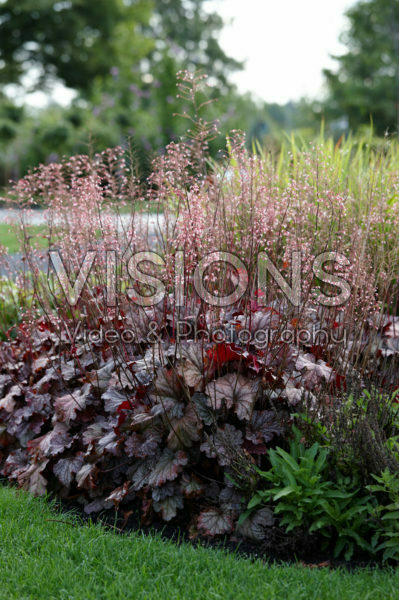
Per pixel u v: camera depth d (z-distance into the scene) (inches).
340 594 58.4
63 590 59.7
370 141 110.9
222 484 71.2
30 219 86.2
